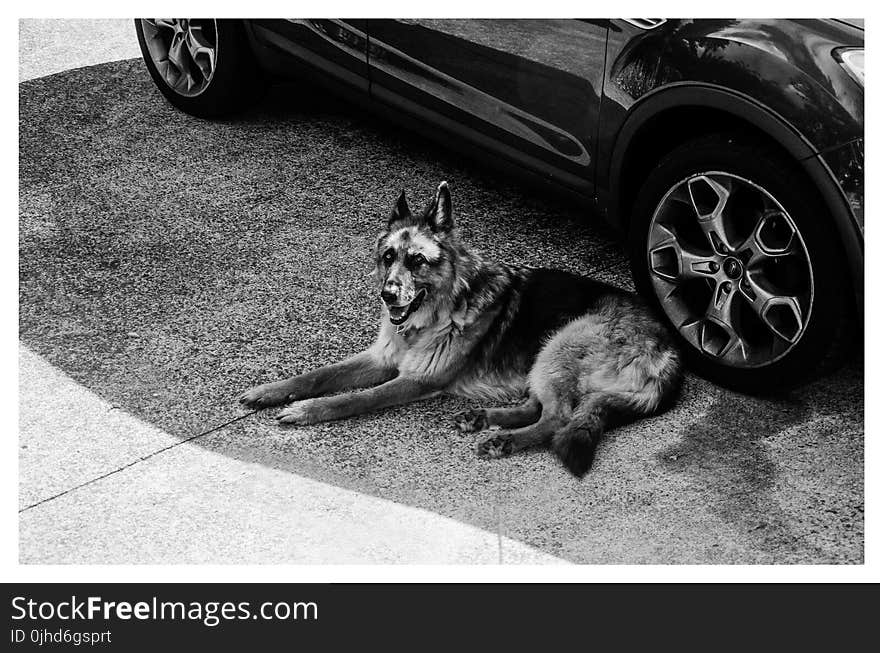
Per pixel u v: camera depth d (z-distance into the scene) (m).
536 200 5.94
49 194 6.00
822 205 4.68
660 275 5.07
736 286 4.89
